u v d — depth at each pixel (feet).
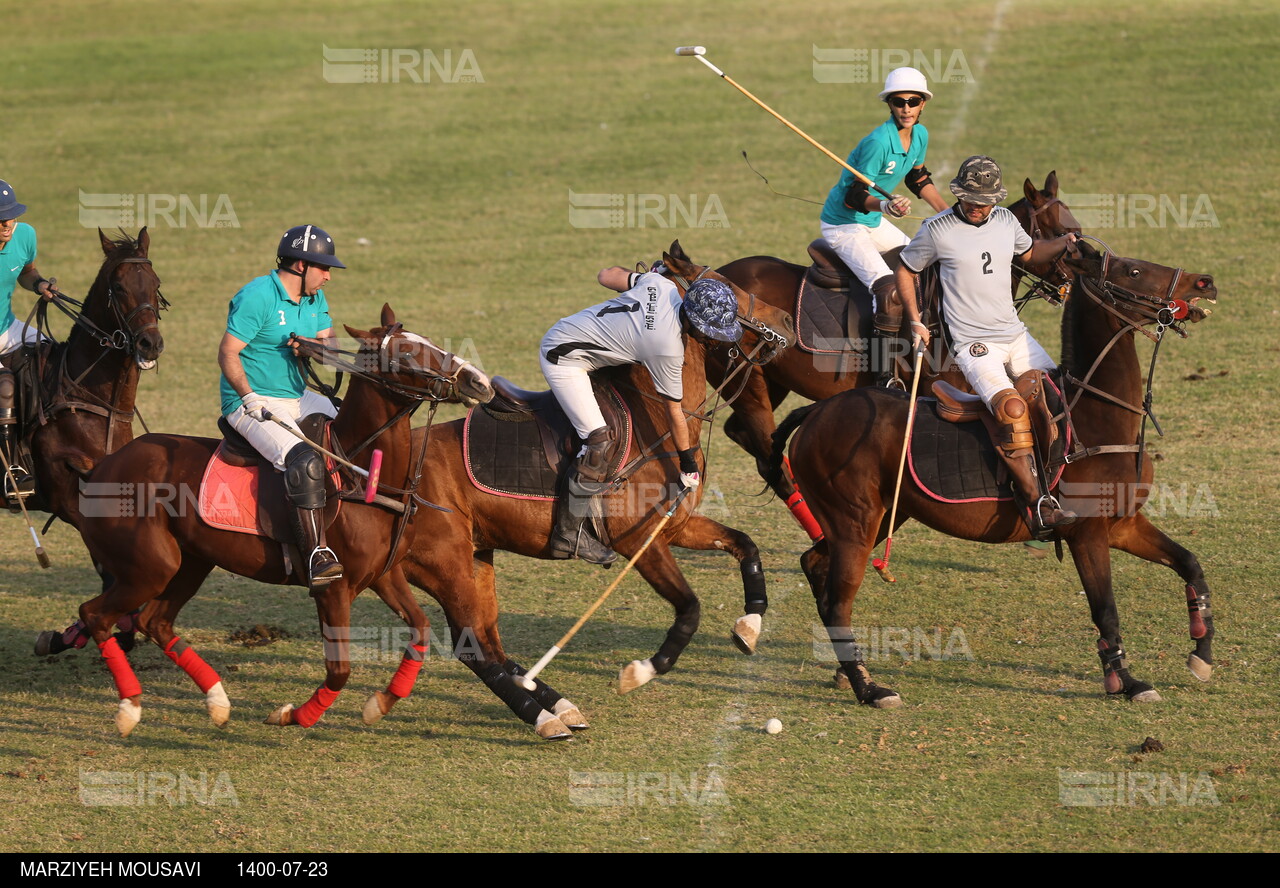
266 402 32.17
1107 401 33.17
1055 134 92.53
